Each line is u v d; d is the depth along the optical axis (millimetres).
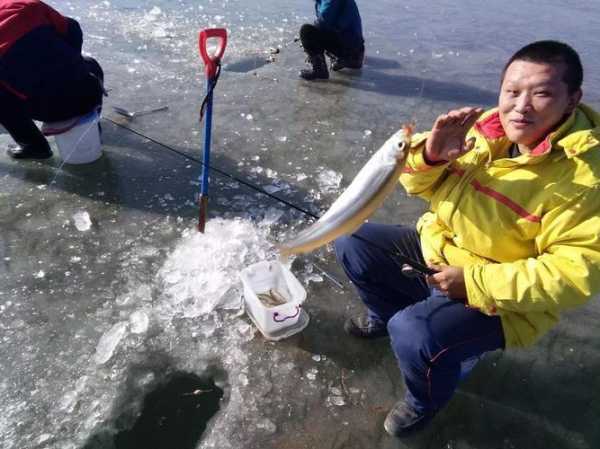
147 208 3395
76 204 3389
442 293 1970
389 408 2188
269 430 2061
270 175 3842
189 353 2379
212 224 3227
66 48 3428
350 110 5047
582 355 2465
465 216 1855
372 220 3393
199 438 2074
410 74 6117
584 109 1706
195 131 4391
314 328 2551
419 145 1908
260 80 5652
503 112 1701
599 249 1567
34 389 2180
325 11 5488
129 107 4727
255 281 2629
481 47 7176
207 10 8078
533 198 1698
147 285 2748
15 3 3232
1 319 2510
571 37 7668
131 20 7285
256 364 2340
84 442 2002
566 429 2139
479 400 2240
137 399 2184
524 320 1813
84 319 2537
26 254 2934
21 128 3637
